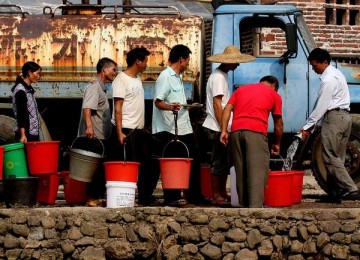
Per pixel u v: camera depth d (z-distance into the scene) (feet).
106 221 44.32
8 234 44.27
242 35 59.21
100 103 50.98
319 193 59.98
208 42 62.75
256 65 57.00
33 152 49.47
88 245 43.96
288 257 43.75
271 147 54.08
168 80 50.44
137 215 44.32
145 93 57.36
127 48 57.82
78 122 59.52
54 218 44.45
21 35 58.34
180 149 50.98
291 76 57.16
